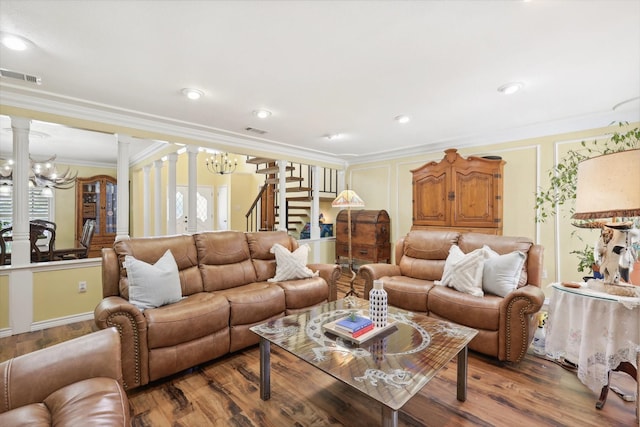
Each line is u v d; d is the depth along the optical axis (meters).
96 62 2.27
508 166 4.21
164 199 6.87
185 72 2.43
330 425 1.73
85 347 1.38
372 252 5.41
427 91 2.81
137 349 2.03
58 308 3.19
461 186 4.22
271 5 1.65
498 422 1.73
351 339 1.82
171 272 2.53
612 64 2.30
